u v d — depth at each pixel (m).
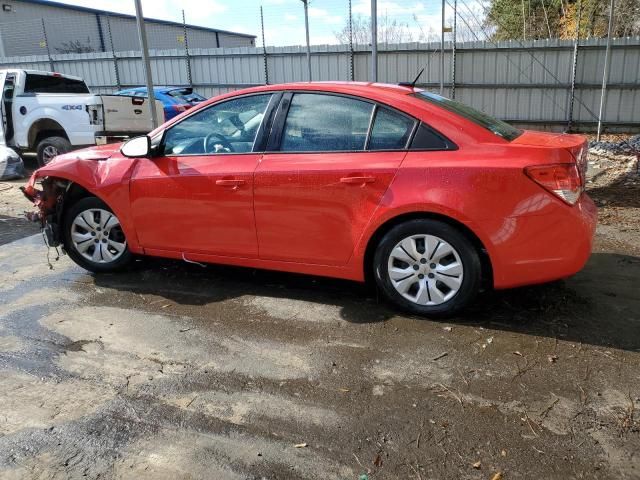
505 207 3.28
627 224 5.94
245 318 3.82
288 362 3.21
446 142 3.47
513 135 3.74
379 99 3.65
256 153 3.95
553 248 3.31
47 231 4.68
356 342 3.43
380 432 2.56
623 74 14.16
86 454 2.45
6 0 23.33
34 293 4.35
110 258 4.67
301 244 3.85
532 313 3.75
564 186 3.27
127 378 3.08
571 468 2.30
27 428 2.64
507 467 2.32
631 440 2.46
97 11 26.78
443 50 14.43
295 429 2.60
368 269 3.86
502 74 15.12
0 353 3.38
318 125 3.80
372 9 9.41
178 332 3.63
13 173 9.70
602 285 4.22
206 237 4.16
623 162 9.80
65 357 3.33
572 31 21.30
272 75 17.23
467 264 3.47
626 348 3.26
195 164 4.12
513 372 3.04
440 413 2.70
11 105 10.39
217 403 2.82
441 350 3.30
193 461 2.39
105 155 4.60
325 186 3.66
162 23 29.83
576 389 2.86
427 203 3.40
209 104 4.17
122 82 19.19
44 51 24.70
